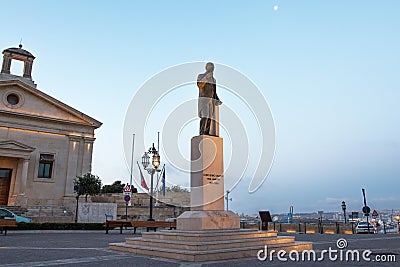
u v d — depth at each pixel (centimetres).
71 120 4100
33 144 3853
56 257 935
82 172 4059
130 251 1062
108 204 3031
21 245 1295
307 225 2919
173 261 859
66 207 3366
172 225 2261
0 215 2356
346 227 2820
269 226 3175
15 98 3866
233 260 884
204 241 970
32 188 3759
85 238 1709
